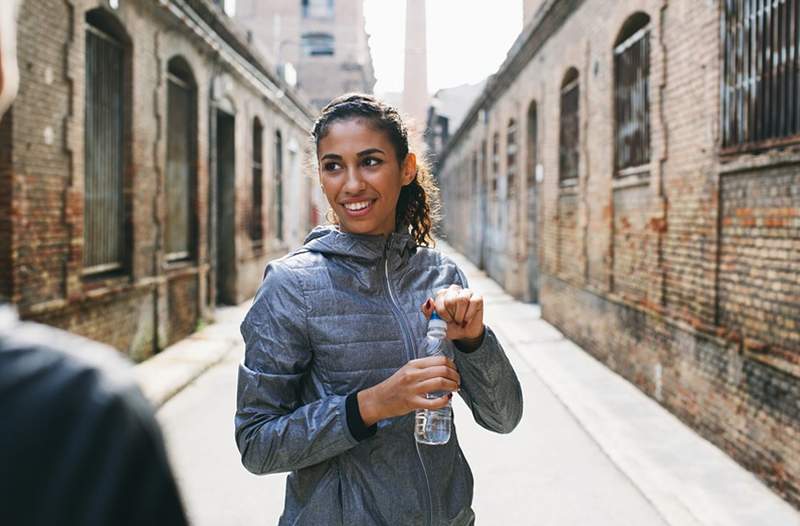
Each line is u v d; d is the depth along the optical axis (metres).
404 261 1.82
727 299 4.97
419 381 1.51
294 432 1.55
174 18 9.02
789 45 4.20
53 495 0.51
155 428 0.58
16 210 5.57
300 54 36.50
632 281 7.11
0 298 0.58
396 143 1.77
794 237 4.11
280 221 18.81
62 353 0.55
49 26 6.06
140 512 0.55
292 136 20.17
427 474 1.68
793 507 4.05
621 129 7.63
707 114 5.24
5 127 5.49
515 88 15.16
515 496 4.48
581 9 9.06
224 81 11.97
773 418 4.29
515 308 13.46
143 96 8.27
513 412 1.84
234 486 4.68
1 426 0.51
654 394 6.46
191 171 10.67
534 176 14.05
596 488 4.61
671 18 5.98
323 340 1.67
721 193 5.07
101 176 7.47
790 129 4.18
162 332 8.98
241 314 12.62
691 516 4.04
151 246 8.64
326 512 1.63
